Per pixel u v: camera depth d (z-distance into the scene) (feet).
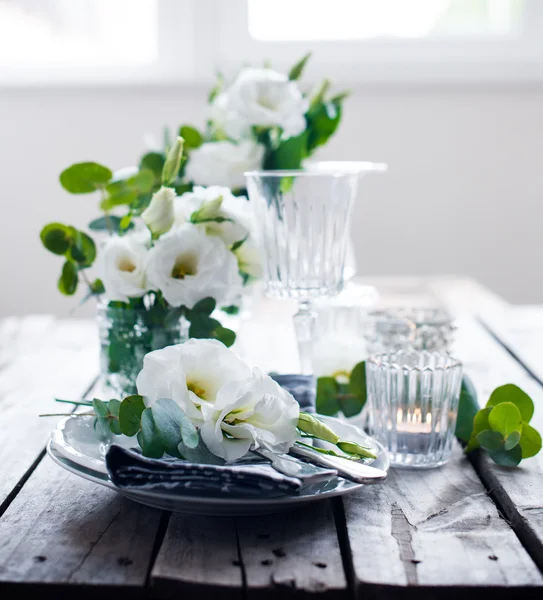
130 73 8.08
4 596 2.20
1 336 4.58
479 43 8.01
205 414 2.45
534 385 3.58
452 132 8.12
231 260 3.00
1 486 2.69
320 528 2.42
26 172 8.15
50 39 8.09
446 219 8.23
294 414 2.48
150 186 3.24
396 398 2.79
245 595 2.18
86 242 3.16
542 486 2.65
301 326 3.08
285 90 3.67
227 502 2.34
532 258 8.29
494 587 2.18
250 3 8.06
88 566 2.27
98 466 2.51
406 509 2.53
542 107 8.07
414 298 5.44
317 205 2.96
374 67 8.04
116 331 3.10
